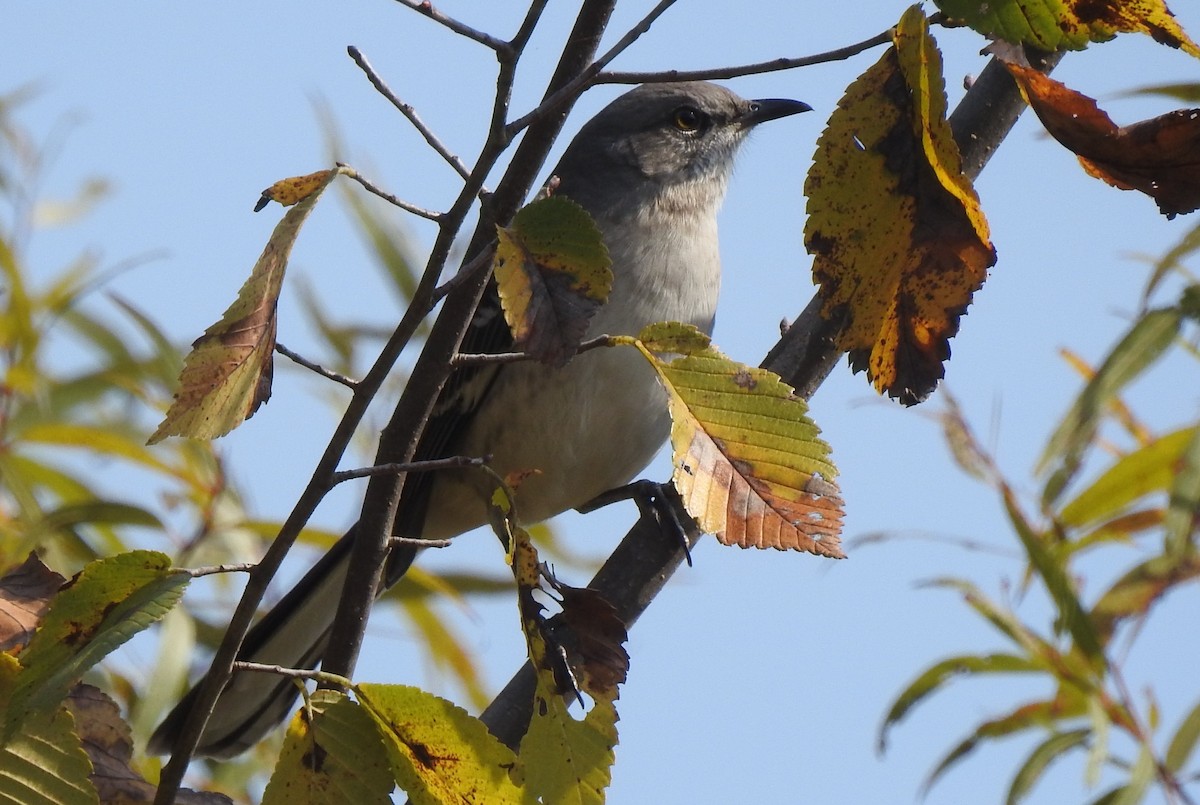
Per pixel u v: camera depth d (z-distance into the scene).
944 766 8.47
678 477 4.30
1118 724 8.23
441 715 4.50
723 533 4.28
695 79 4.27
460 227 4.20
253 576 4.35
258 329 4.05
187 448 8.54
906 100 4.27
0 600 4.66
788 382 6.91
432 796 4.54
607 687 4.58
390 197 4.19
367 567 5.32
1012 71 4.23
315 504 4.34
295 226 4.05
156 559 4.17
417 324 4.21
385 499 5.23
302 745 4.59
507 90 4.16
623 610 7.12
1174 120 4.15
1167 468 8.71
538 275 4.11
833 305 4.52
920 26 4.07
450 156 4.38
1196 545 8.37
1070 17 4.00
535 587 4.61
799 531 4.30
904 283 4.44
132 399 9.29
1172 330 8.09
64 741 4.35
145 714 7.39
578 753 4.55
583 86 4.23
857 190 4.38
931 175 4.31
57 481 8.91
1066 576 8.07
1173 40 4.00
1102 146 4.26
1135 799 7.89
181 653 7.57
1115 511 8.83
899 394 4.55
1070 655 8.40
